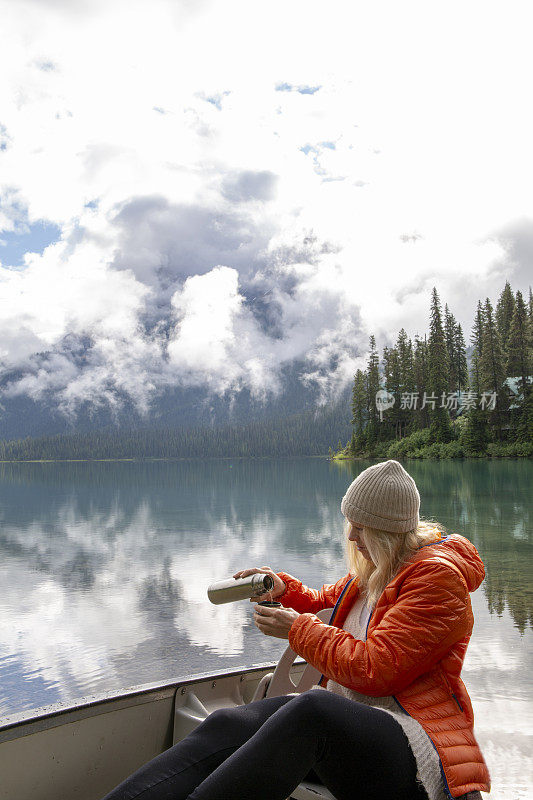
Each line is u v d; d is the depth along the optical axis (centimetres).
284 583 251
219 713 196
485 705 609
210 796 168
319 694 179
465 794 181
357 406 10019
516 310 8081
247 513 3325
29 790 212
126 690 241
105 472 13138
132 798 177
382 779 177
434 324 8756
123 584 1517
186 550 2030
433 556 201
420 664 190
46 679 830
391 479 207
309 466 12988
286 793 172
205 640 984
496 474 5250
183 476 9769
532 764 464
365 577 222
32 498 5375
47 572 1722
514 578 1316
